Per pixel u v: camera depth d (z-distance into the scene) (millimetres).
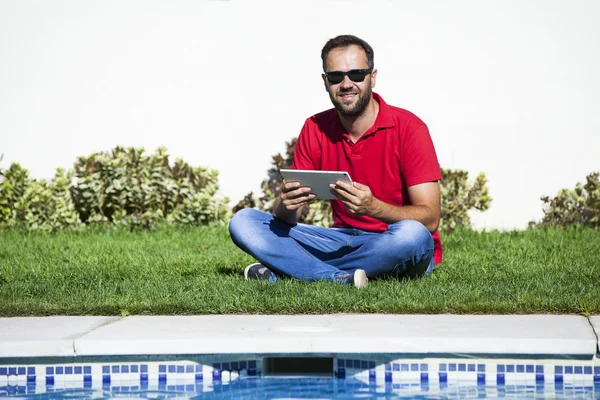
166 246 8805
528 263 7195
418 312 5270
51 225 10391
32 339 4594
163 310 5387
